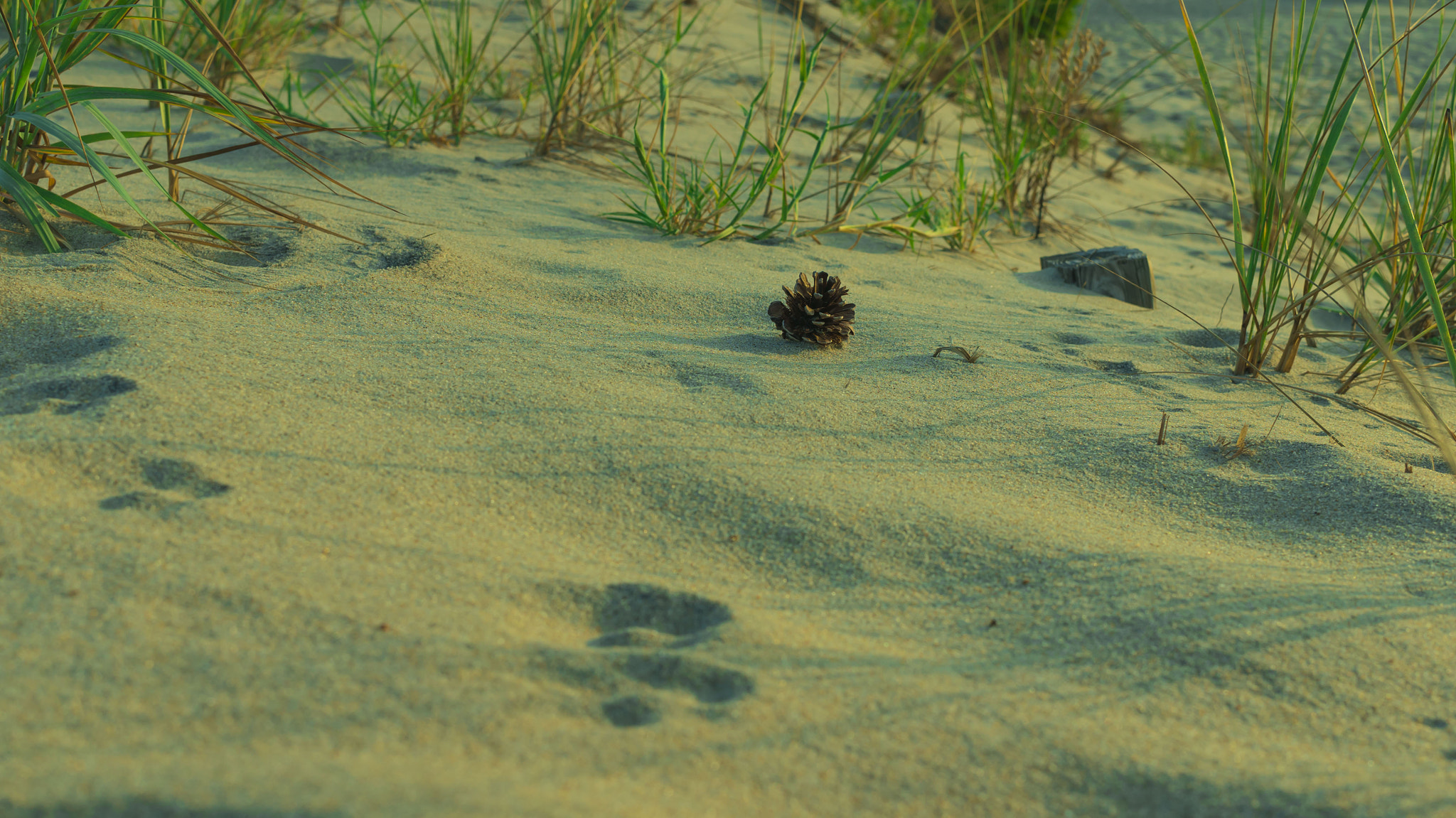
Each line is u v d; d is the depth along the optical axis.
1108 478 2.62
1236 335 2.93
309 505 2.49
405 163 3.19
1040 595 2.50
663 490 2.55
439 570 2.47
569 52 3.30
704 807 2.02
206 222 2.85
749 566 2.51
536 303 2.79
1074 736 2.34
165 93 2.74
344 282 2.77
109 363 2.59
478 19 4.51
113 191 2.89
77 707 2.02
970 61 3.34
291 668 2.21
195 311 2.68
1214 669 2.46
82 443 2.51
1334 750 2.38
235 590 2.43
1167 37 8.01
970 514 2.56
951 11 5.18
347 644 2.32
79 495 2.48
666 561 2.51
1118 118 5.27
